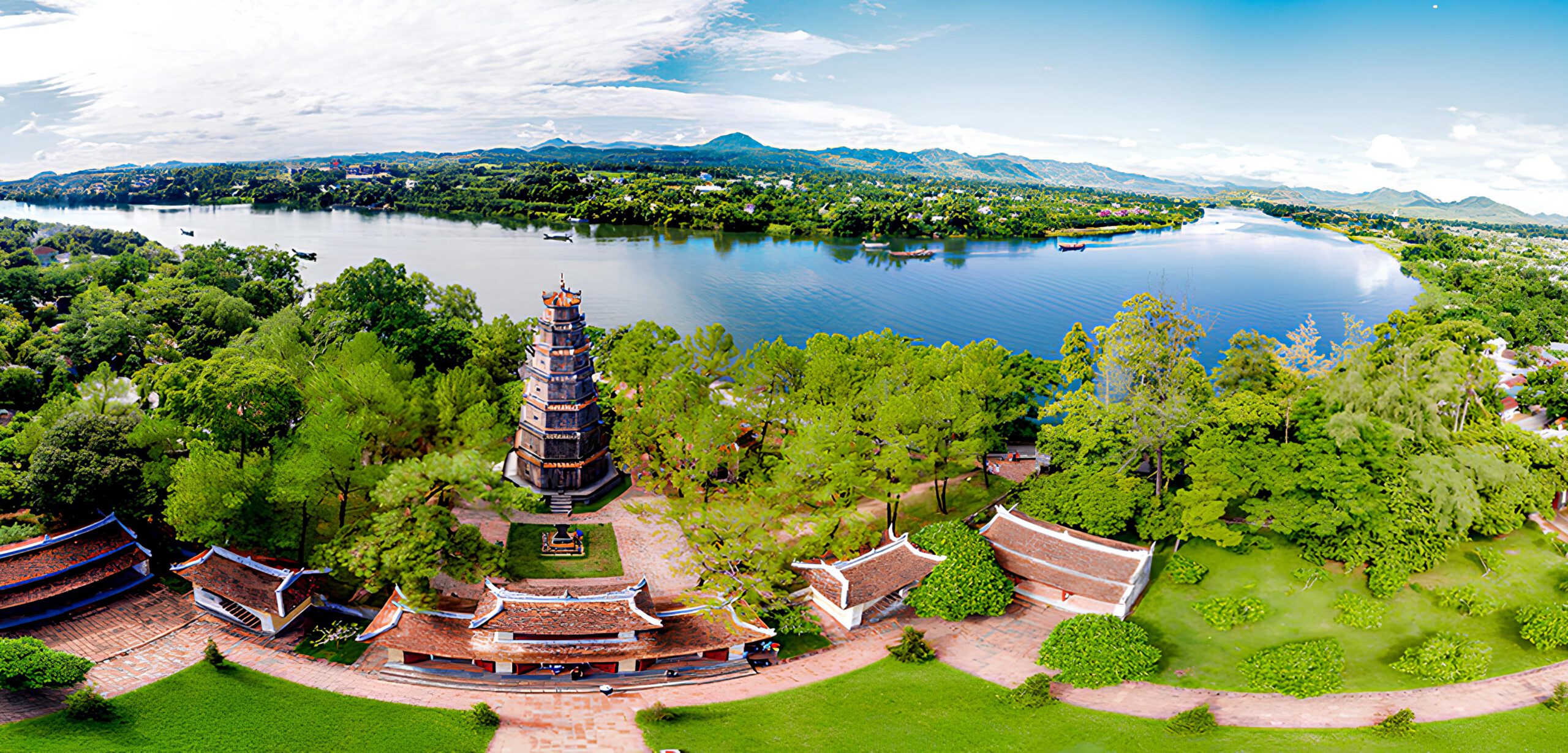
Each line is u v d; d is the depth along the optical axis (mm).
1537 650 59656
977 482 93688
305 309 137750
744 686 58219
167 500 66375
